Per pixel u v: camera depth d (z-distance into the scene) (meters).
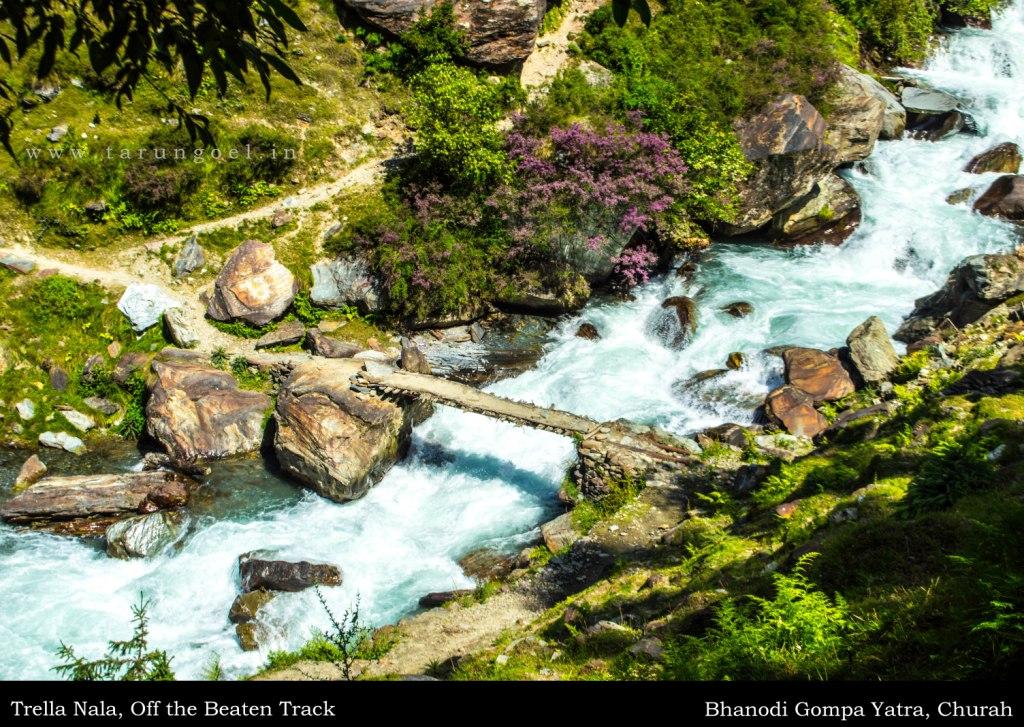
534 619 13.56
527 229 25.33
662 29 30.70
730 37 31.08
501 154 25.77
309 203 25.92
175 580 16.98
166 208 24.77
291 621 15.64
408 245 24.50
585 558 15.59
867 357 20.28
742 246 27.72
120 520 18.70
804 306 24.27
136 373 22.22
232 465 20.62
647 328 24.52
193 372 21.33
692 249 27.33
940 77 34.00
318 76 26.97
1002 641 6.91
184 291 24.36
